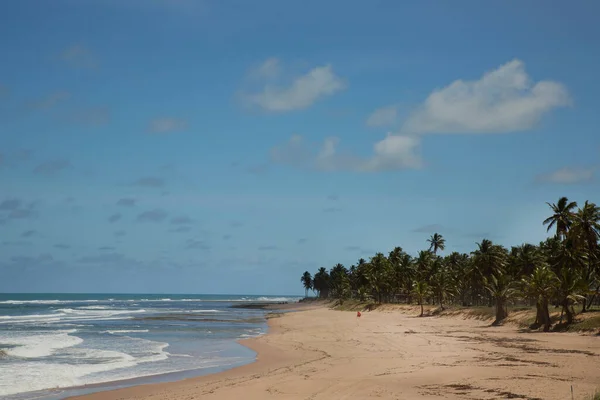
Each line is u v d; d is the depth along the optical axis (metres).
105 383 30.42
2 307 169.88
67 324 86.50
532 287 58.91
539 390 24.50
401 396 23.58
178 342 55.81
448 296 103.12
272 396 24.69
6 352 43.19
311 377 30.06
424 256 124.94
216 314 131.00
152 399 25.28
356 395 24.06
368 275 144.50
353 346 48.28
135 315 121.81
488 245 96.12
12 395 26.86
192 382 30.59
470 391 24.42
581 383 26.31
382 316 102.00
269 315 123.19
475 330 63.00
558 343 46.09
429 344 47.66
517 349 42.03
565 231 71.50
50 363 38.03
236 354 45.03
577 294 55.94
